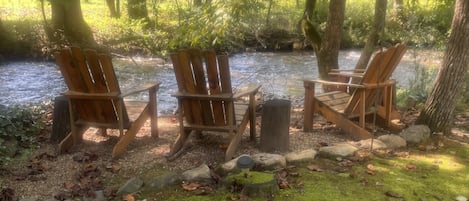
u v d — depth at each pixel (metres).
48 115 5.51
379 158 4.00
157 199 3.17
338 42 7.02
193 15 5.52
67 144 4.20
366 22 17.02
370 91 4.66
